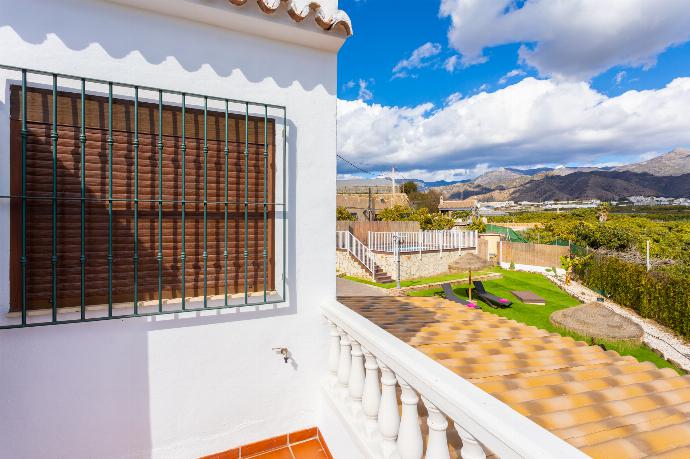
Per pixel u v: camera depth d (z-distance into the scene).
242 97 2.81
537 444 1.04
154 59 2.53
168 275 2.70
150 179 2.60
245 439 2.83
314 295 3.09
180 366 2.60
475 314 4.99
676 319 11.50
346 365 2.69
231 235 2.91
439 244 20.81
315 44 3.01
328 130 3.14
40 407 2.23
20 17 2.19
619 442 1.87
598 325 6.54
